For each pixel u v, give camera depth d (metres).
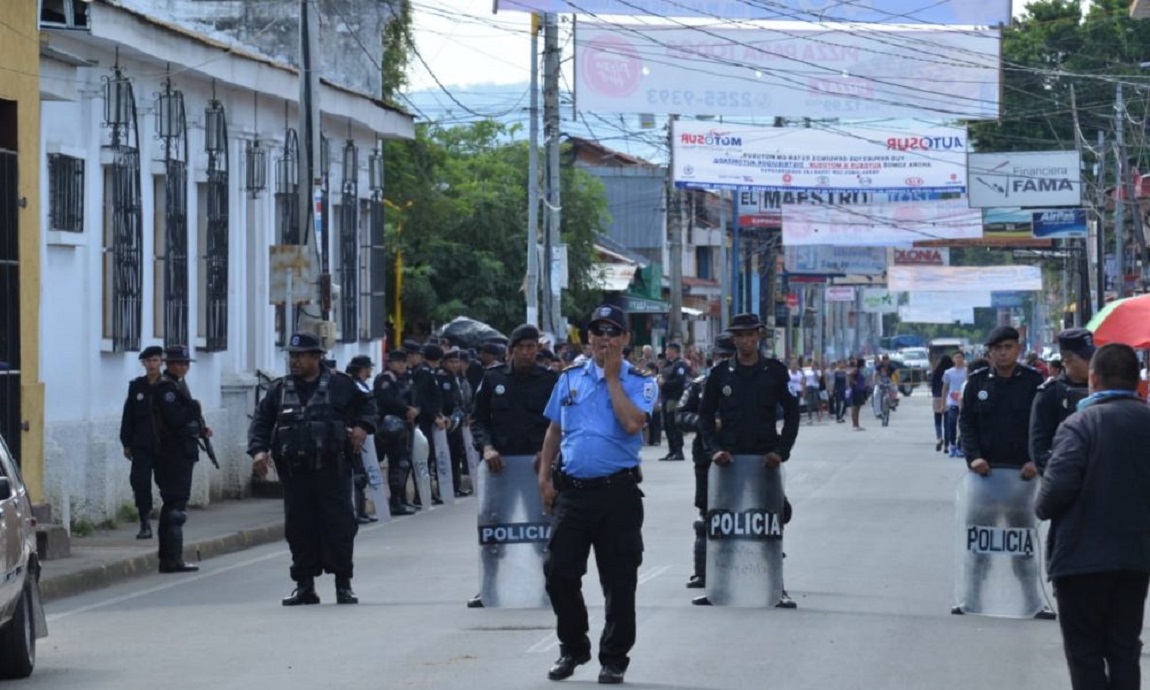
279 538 38.94
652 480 50.91
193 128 44.66
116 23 38.09
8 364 31.95
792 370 100.75
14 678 19.41
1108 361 14.95
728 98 57.12
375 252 59.69
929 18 55.38
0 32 31.58
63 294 37.56
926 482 49.28
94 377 39.03
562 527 18.42
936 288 118.38
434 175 79.38
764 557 24.31
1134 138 76.75
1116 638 14.85
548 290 59.88
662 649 20.53
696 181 66.94
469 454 48.69
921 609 24.25
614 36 57.09
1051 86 88.31
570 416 18.59
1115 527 14.52
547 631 22.08
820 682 18.44
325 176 51.03
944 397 64.12
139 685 18.75
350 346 57.38
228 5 59.00
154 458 31.66
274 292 41.34
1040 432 21.17
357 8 63.09
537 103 59.81
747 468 24.34
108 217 39.81
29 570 19.84
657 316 114.12
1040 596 23.47
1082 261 95.12
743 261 123.75
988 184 71.44
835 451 66.38
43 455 33.41
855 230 87.50
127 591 28.81
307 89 41.31
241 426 46.66
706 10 54.97
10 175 32.06
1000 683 18.50
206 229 44.88
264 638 21.95
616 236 119.38
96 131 39.12
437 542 34.75
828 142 68.00
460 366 48.34
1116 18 88.69
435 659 19.92
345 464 25.27
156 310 42.69
